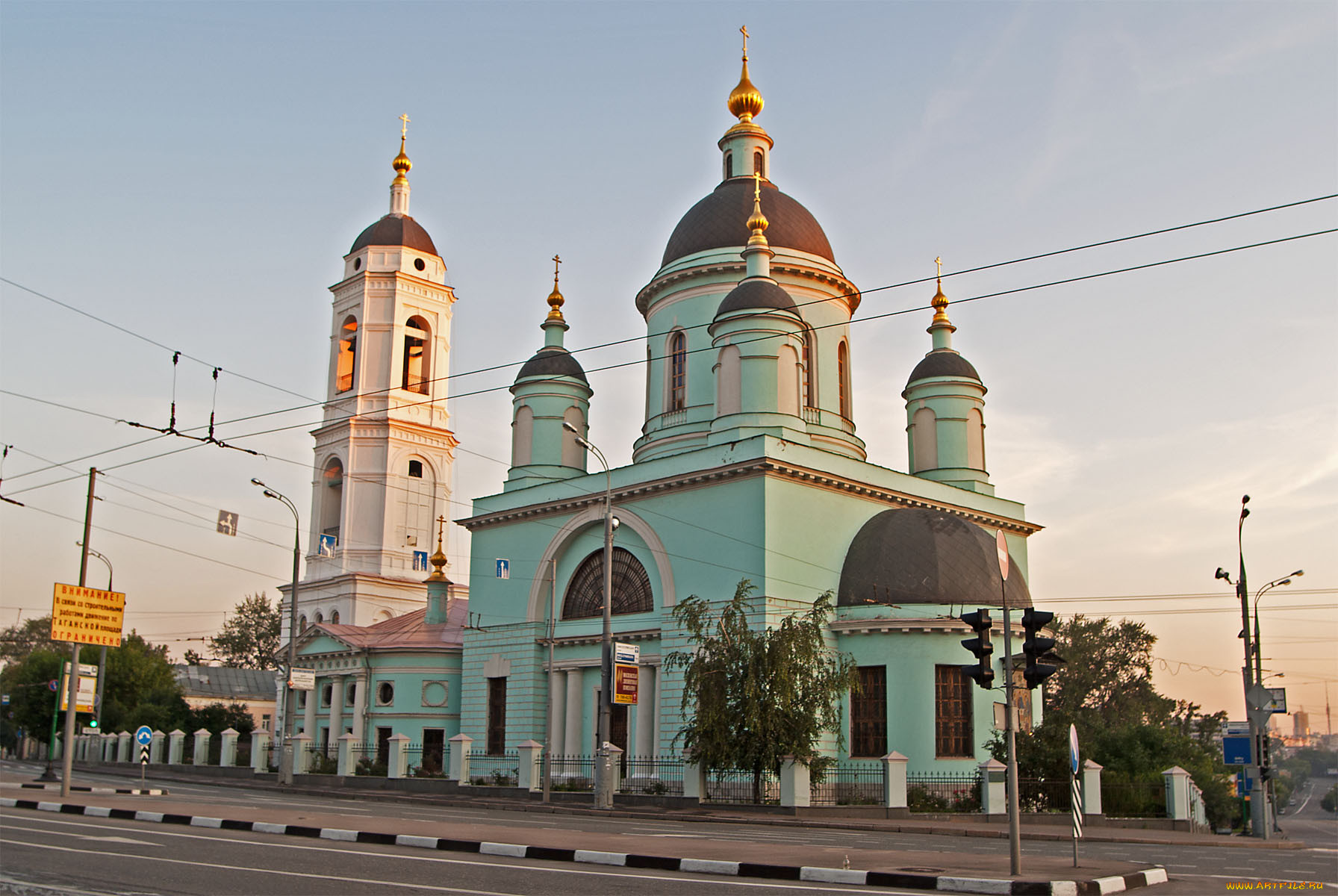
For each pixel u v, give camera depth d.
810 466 36.50
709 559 36.25
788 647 30.41
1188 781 30.81
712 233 43.53
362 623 54.94
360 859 14.88
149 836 17.31
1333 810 134.12
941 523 37.00
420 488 58.31
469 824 21.97
